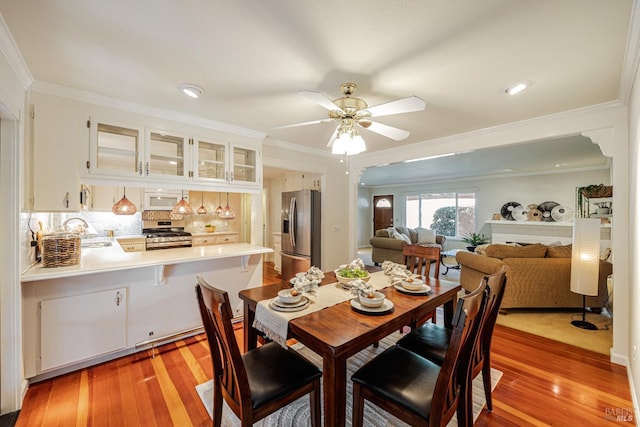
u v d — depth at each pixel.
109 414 1.79
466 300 1.15
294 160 4.28
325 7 1.35
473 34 1.56
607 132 2.51
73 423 1.71
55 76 2.04
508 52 1.73
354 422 1.49
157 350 2.60
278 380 1.42
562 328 3.17
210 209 6.13
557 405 1.91
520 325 3.25
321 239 4.81
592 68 1.91
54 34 1.55
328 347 1.32
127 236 4.94
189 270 2.88
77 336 2.21
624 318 2.39
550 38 1.59
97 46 1.68
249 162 3.52
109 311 2.36
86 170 2.36
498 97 2.38
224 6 1.34
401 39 1.60
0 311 1.81
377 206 10.29
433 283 2.40
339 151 2.25
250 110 2.72
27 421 1.72
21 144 1.92
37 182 2.14
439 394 1.19
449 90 2.24
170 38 1.60
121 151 2.61
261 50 1.72
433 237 8.01
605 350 2.66
